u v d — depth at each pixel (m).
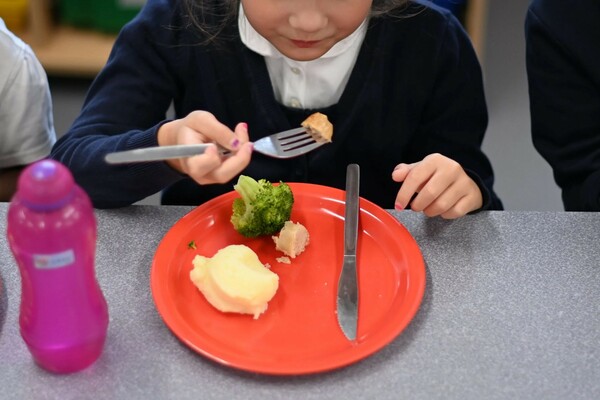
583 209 1.18
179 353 0.75
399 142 1.24
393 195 1.30
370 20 1.14
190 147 0.78
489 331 0.78
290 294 0.83
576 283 0.85
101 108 1.13
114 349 0.75
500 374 0.73
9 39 1.27
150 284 0.82
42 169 0.62
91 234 0.67
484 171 1.27
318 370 0.71
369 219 0.93
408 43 1.17
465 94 1.23
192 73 1.19
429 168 0.95
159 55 1.17
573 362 0.74
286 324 0.79
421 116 1.26
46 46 2.42
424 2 1.20
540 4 1.24
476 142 1.27
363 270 0.87
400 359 0.75
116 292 0.83
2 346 0.75
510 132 2.29
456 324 0.79
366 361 0.74
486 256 0.89
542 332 0.78
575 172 1.24
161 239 0.91
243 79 1.17
